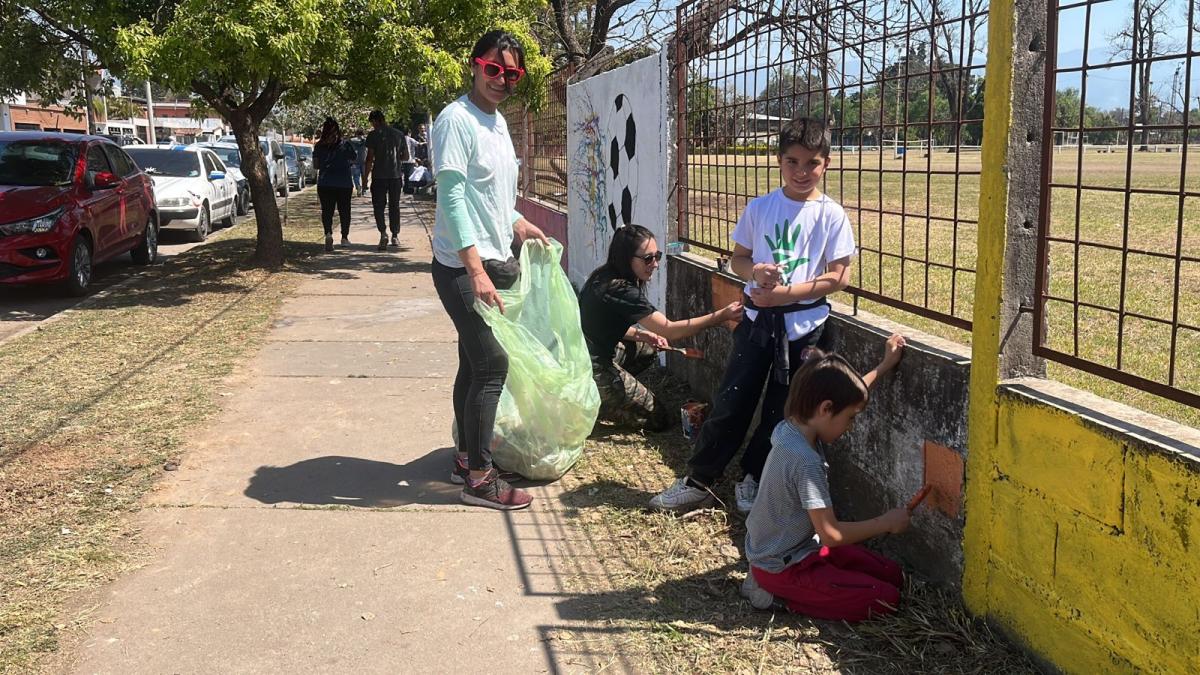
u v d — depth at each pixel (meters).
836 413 2.99
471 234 3.77
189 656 2.85
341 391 5.80
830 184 14.32
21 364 6.37
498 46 3.79
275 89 11.14
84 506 3.95
